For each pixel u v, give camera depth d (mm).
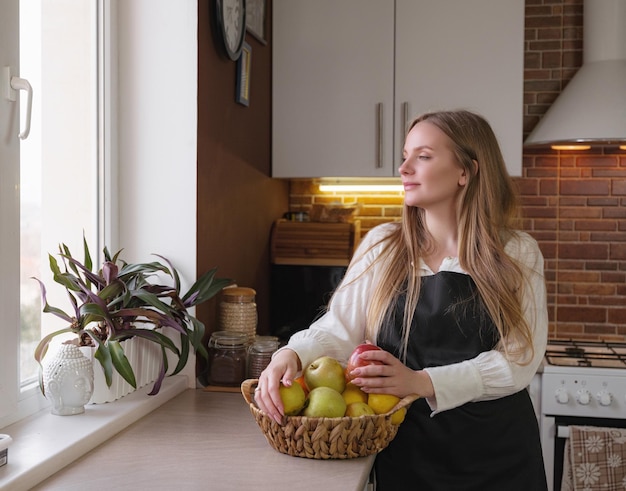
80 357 1684
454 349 1725
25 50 1757
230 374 2156
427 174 1728
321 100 3006
